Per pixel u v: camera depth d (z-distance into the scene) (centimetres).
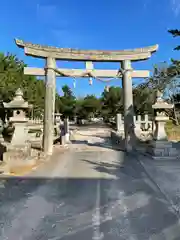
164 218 299
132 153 810
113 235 259
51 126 841
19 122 650
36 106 1850
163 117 730
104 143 1157
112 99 3253
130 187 428
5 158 605
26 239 254
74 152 852
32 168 587
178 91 1948
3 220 298
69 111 3672
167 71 1906
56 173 538
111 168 587
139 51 891
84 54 883
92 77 904
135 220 294
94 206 340
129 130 873
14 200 366
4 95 1247
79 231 269
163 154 703
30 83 1752
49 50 859
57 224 286
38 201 361
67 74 895
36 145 975
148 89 2075
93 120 5053
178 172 530
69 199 369
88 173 536
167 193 391
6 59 1454
